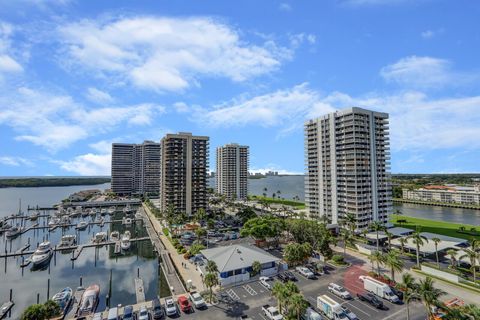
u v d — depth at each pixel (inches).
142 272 3344.0
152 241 4530.0
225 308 2186.3
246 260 2881.4
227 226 5541.3
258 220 4387.3
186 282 2637.8
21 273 3373.5
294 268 3031.5
